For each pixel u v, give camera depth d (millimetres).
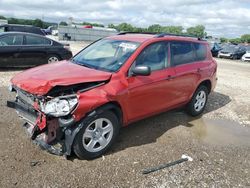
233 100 8406
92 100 3871
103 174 3801
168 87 5195
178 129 5621
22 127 5000
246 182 3916
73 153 4180
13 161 3908
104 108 4066
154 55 4988
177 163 4250
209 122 6273
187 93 5852
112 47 5035
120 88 4246
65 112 3674
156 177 3842
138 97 4586
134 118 4703
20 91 4242
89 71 4324
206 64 6371
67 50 11383
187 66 5738
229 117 6773
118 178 3742
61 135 3863
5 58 9953
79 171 3816
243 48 29125
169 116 6324
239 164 4414
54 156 4121
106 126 4238
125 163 4117
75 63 4930
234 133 5762
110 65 4578
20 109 4301
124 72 4414
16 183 3463
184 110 6676
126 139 4922
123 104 4340
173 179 3830
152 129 5484
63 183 3543
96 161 4105
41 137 4031
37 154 4133
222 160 4496
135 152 4477
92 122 3986
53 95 3812
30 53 10438
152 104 4949
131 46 4848
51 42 11039
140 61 4695
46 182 3531
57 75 4059
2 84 8086
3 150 4164
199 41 6352
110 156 4273
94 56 5027
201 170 4117
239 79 12805
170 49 5367
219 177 3979
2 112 5676
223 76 13383
